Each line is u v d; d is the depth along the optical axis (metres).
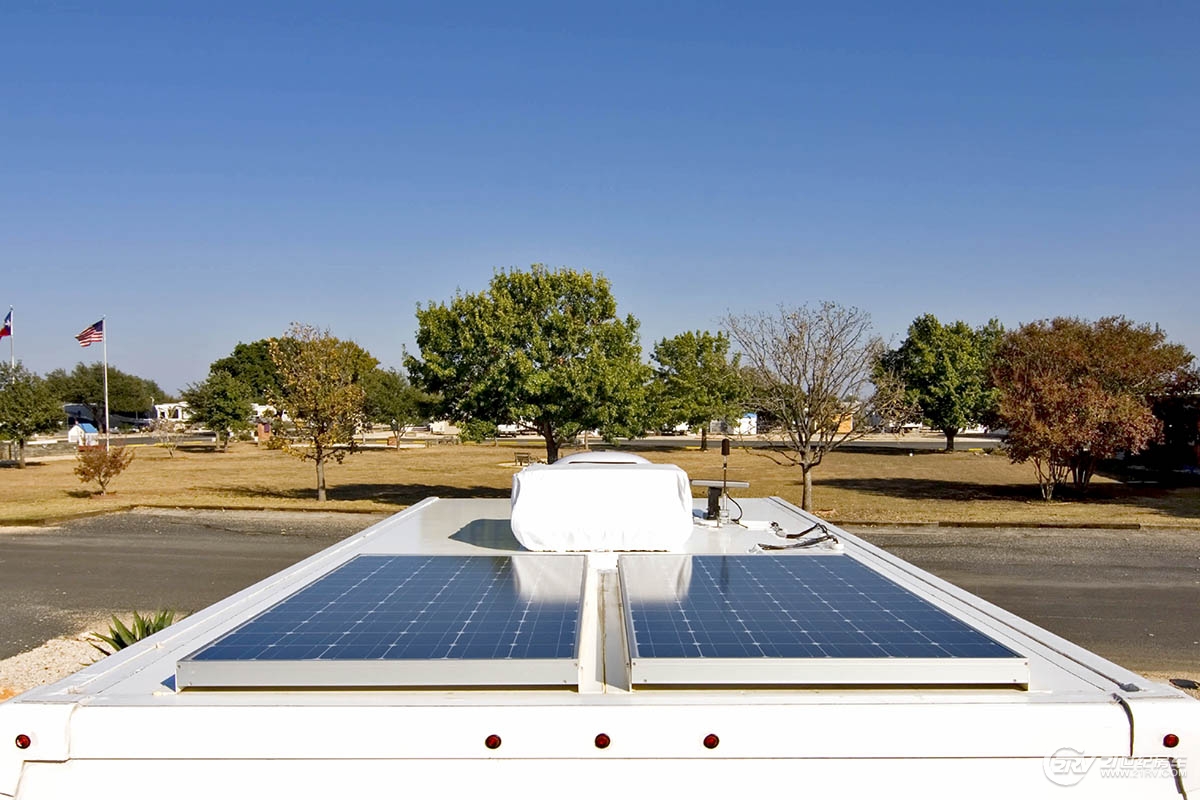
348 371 25.08
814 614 3.82
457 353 21.92
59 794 3.03
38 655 9.36
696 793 3.02
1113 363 23.67
